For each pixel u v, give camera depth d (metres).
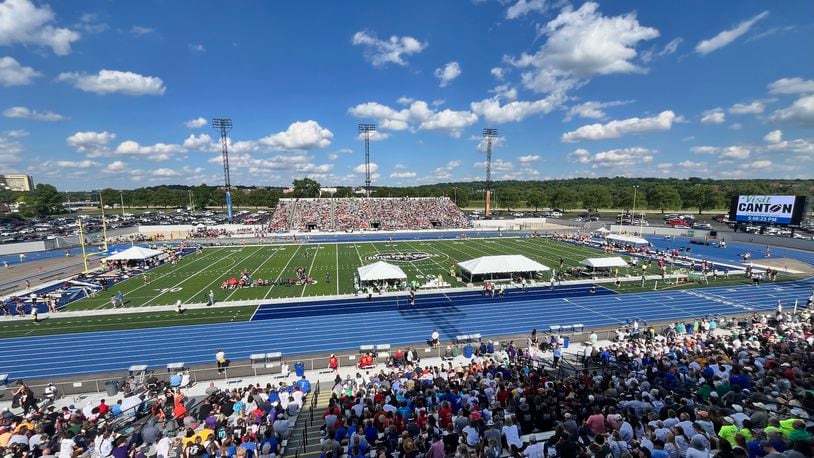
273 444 11.47
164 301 34.34
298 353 23.95
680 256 53.44
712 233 70.00
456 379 17.06
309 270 46.38
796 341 19.16
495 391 14.70
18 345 25.30
